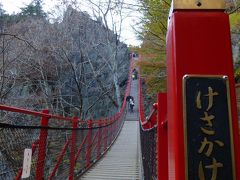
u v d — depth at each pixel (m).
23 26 14.20
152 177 2.96
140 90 19.42
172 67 1.13
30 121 8.16
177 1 1.17
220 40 1.12
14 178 3.43
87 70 17.05
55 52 12.69
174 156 1.08
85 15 16.58
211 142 1.06
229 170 1.05
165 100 1.85
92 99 17.28
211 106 1.09
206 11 1.16
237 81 4.94
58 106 14.94
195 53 1.12
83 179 7.32
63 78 14.98
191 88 1.10
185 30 1.14
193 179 1.05
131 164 9.33
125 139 15.24
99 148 10.27
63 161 6.01
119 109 19.97
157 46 7.72
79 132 7.32
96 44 17.09
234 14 4.61
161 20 6.44
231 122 1.08
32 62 12.40
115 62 18.42
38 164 4.17
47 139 4.84
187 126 1.08
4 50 9.50
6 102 9.73
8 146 3.31
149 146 3.54
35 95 12.36
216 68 1.11
